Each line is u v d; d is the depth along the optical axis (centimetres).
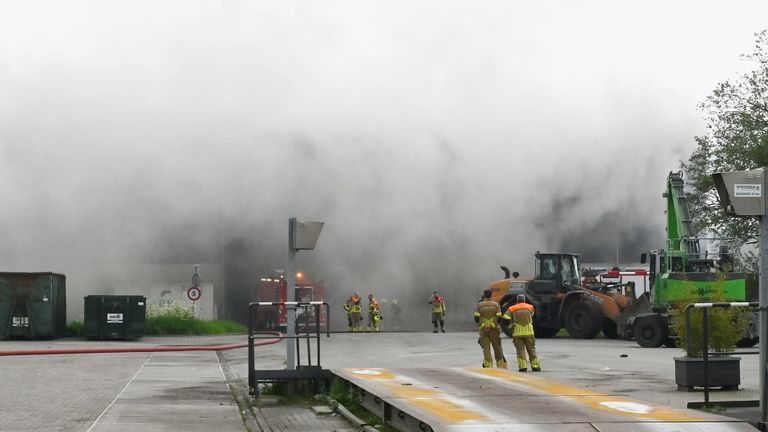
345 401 1312
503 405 973
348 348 2903
